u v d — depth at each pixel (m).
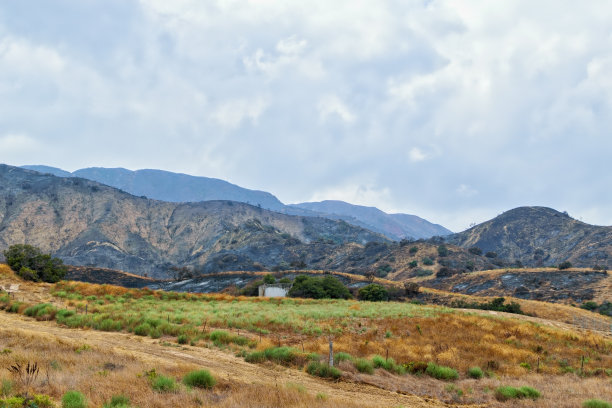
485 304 68.50
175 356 17.64
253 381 14.24
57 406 8.81
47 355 13.74
